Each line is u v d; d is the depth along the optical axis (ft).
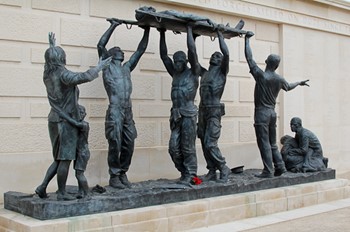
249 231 31.78
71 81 27.84
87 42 39.06
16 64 35.68
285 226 33.30
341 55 61.11
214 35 39.60
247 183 37.17
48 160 36.88
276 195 37.83
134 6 41.88
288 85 41.19
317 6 57.00
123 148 34.71
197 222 32.48
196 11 46.47
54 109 28.66
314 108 57.16
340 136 60.64
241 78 50.26
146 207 30.96
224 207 34.17
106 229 28.22
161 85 43.42
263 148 40.06
